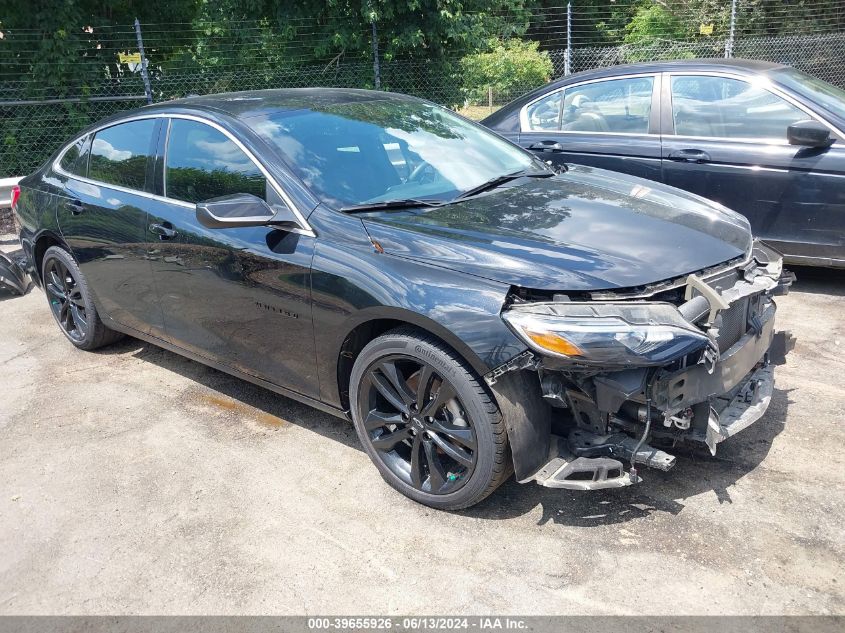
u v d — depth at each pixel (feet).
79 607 8.39
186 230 11.80
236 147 11.37
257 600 8.30
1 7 32.60
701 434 8.77
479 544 8.98
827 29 46.98
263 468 11.02
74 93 34.14
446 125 13.25
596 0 58.23
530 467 8.68
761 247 10.74
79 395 13.93
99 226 13.70
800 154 16.19
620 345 7.81
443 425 9.17
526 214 10.09
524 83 59.36
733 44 39.06
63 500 10.50
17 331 17.75
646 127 18.29
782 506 9.28
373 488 10.33
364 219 9.99
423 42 36.58
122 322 14.37
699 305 8.59
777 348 10.80
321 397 10.72
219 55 36.32
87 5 35.27
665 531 8.96
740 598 7.82
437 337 8.95
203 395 13.65
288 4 35.94
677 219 10.15
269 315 10.75
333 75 36.81
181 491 10.53
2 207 28.63
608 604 7.86
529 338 8.04
